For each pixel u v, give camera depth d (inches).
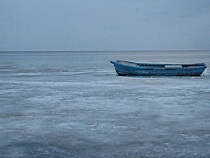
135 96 776.9
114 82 1109.1
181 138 418.9
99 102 690.8
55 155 358.0
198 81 1127.0
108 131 453.4
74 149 377.4
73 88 945.5
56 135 434.6
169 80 1162.6
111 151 369.4
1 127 477.7
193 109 612.4
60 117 544.4
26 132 450.3
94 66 2226.9
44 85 1032.8
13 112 589.0
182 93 828.0
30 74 1509.6
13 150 375.2
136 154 359.6
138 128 469.4
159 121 513.0
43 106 647.8
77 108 623.8
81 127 475.8
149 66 1333.7
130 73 1325.0
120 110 602.2
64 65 2383.1
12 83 1100.5
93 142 402.9
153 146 386.6
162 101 701.3
